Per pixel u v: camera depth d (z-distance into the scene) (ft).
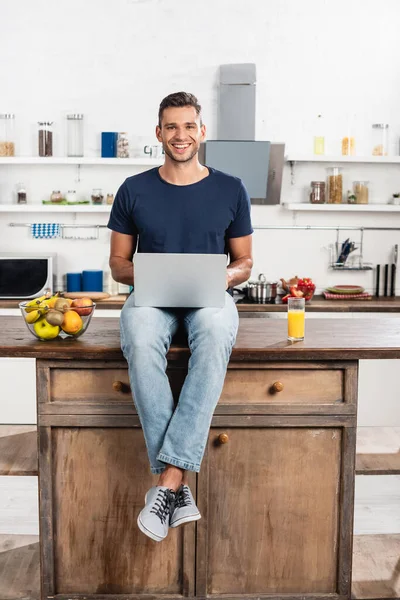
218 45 16.52
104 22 16.43
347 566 8.39
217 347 7.63
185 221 9.00
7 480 12.92
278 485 8.32
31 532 10.61
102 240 17.13
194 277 7.88
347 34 16.61
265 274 17.28
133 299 8.55
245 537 8.38
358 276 17.35
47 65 16.52
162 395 7.63
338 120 16.81
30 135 16.71
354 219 17.22
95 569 8.39
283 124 16.80
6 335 8.59
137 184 9.08
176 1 16.40
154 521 7.32
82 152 16.44
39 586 8.97
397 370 15.43
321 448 8.28
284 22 16.53
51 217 17.06
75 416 8.12
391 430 9.86
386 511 11.66
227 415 8.15
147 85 16.60
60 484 8.26
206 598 8.40
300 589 8.47
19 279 15.70
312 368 8.14
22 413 15.60
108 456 8.23
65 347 7.93
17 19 16.39
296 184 17.08
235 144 15.61
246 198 9.32
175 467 7.54
